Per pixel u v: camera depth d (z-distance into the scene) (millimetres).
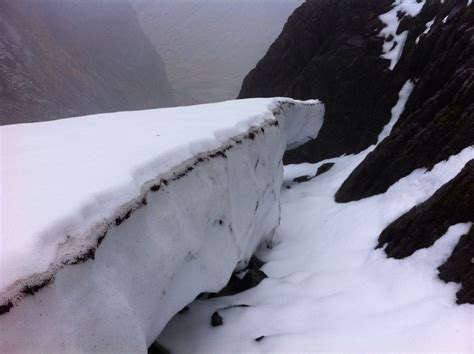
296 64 19734
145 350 2660
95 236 2479
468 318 3582
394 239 5684
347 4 17688
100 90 50812
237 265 5906
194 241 3785
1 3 38250
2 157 3467
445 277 4324
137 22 72500
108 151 3680
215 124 5582
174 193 3602
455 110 7309
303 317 4629
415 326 3752
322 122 15016
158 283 3129
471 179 4910
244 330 4391
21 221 2197
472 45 9406
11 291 1842
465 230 4586
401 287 4613
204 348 4074
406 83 13398
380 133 13430
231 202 5043
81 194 2584
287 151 17234
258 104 8672
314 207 9961
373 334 3844
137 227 2951
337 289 5211
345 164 13344
